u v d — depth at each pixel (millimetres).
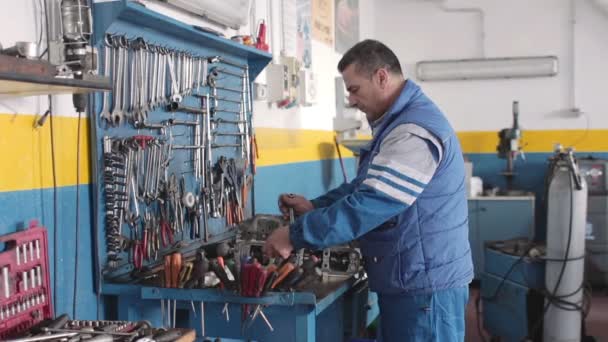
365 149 2156
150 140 2070
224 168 2531
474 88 5754
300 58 3713
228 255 2184
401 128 1944
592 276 5199
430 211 2002
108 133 1957
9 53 1343
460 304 2064
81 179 1898
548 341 3455
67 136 1852
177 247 2248
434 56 5824
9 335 1516
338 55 4574
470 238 5320
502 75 5613
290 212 2387
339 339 2396
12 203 1660
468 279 2092
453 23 5762
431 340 2033
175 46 2264
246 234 2371
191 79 2369
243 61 2768
